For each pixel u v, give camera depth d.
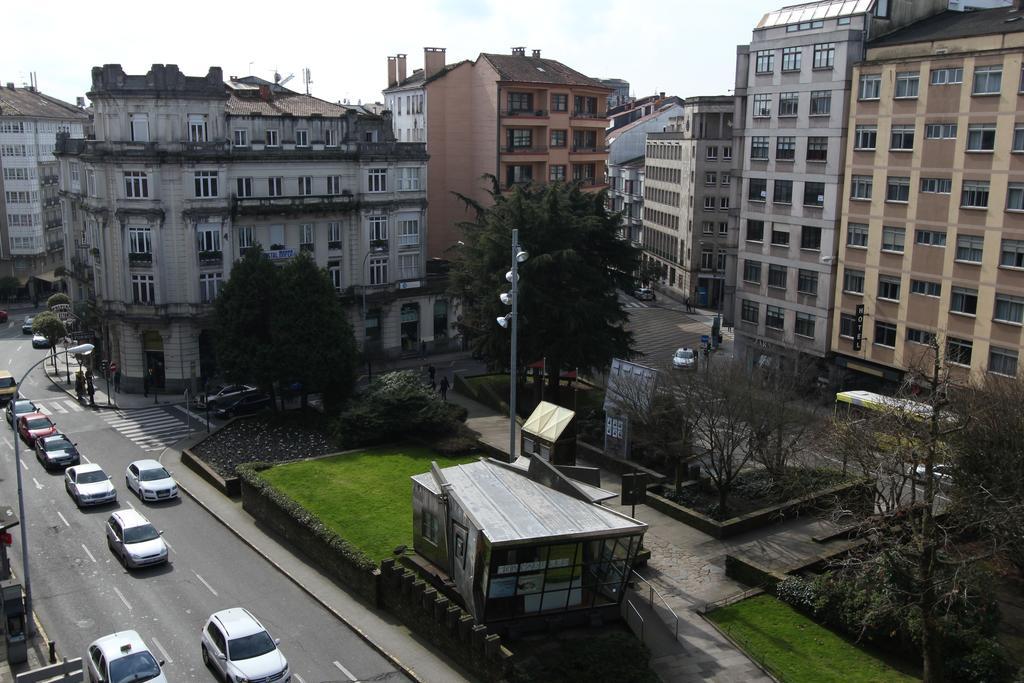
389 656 29.69
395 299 78.31
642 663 26.98
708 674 27.56
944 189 53.78
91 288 76.50
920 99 54.53
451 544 31.70
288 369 56.41
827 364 63.28
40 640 31.06
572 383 65.38
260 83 84.62
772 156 65.69
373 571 33.41
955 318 53.81
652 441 44.97
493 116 89.25
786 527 39.31
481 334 57.31
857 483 37.59
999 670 26.80
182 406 65.00
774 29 64.44
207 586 35.56
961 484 32.28
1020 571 33.69
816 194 62.41
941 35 54.84
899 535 31.73
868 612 27.41
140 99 63.94
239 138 69.00
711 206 106.56
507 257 54.12
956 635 27.70
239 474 44.31
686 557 36.19
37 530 41.03
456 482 33.03
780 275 66.19
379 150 75.44
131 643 27.73
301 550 38.53
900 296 57.22
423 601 30.62
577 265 53.75
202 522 42.53
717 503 41.16
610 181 141.38
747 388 41.50
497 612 29.03
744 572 33.78
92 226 70.50
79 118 124.94
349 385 58.81
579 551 29.03
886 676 27.38
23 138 110.50
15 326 98.12
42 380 73.12
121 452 53.91
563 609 29.80
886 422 32.78
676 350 82.44
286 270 57.78
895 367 57.94
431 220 93.50
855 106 58.78
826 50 60.34
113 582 35.75
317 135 73.06
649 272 62.78
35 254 113.06
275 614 33.16
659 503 41.09
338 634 31.64
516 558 28.28
